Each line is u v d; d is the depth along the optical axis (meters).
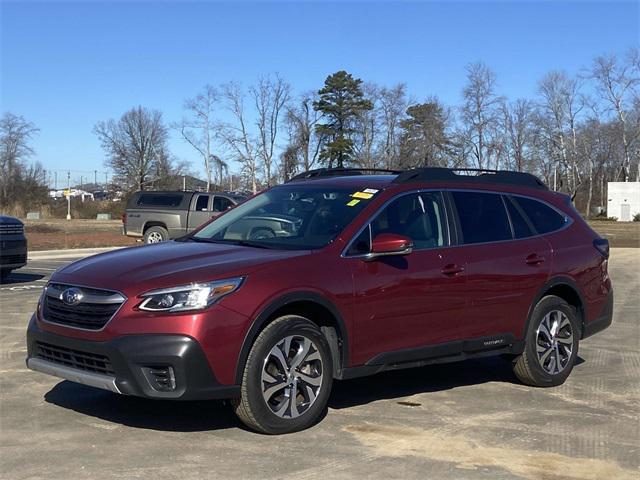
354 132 60.75
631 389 6.75
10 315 10.16
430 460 4.70
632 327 10.30
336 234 5.54
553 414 5.86
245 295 4.86
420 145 57.97
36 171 72.75
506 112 62.28
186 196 21.33
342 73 59.97
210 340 4.70
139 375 4.66
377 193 5.91
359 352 5.43
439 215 6.14
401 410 5.86
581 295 7.03
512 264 6.39
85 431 5.14
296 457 4.68
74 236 30.94
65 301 5.03
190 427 5.25
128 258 5.35
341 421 5.50
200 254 5.29
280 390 5.07
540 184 7.25
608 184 72.25
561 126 69.25
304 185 6.48
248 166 61.34
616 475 4.52
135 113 85.38
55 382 6.50
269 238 5.81
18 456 4.63
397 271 5.61
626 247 31.58
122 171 86.19
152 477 4.30
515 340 6.48
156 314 4.70
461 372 7.31
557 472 4.55
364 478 4.36
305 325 5.15
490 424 5.54
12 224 13.42
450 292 5.92
